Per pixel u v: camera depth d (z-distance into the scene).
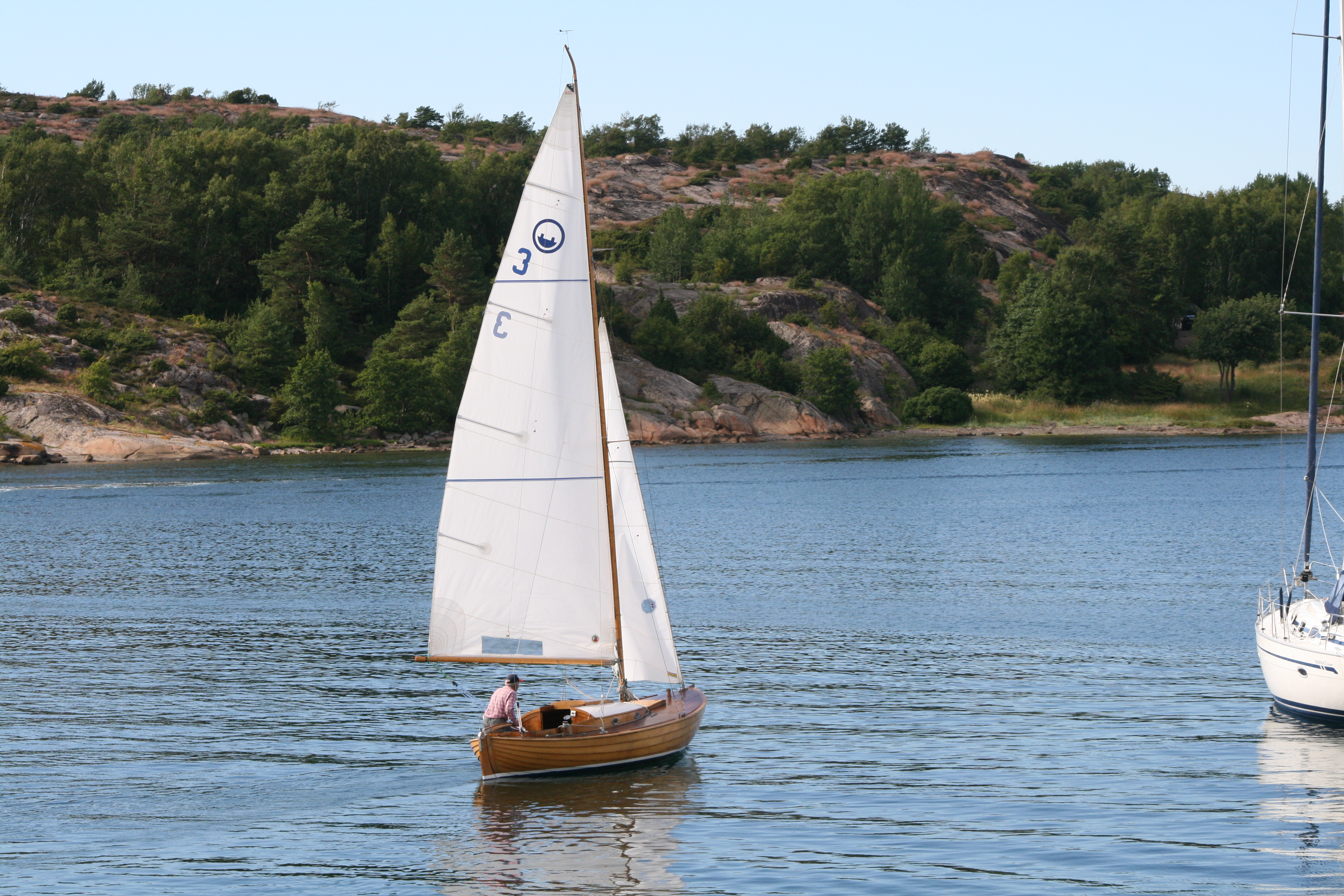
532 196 26.36
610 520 27.25
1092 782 27.70
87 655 43.22
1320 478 109.81
